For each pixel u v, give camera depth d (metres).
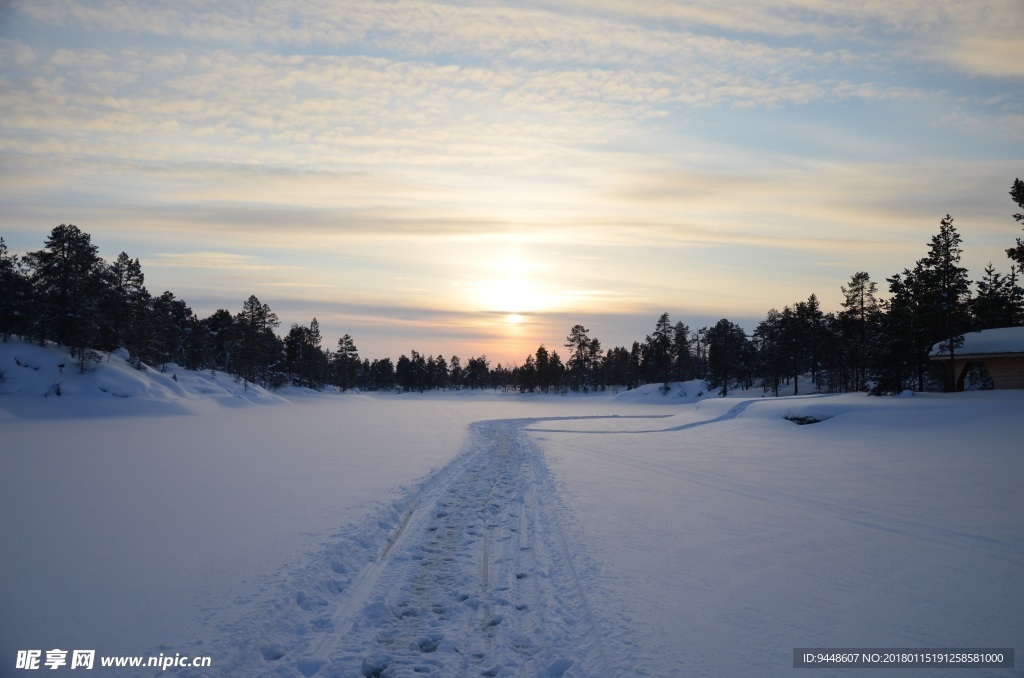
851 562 9.00
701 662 5.79
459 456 22.64
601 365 140.50
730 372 93.69
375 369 197.50
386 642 6.58
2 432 33.69
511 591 8.09
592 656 6.05
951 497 13.53
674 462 20.66
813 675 5.50
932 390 54.31
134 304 73.50
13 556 9.12
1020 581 8.14
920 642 6.27
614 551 9.60
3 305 57.28
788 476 17.09
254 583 7.88
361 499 13.66
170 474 17.55
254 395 84.06
